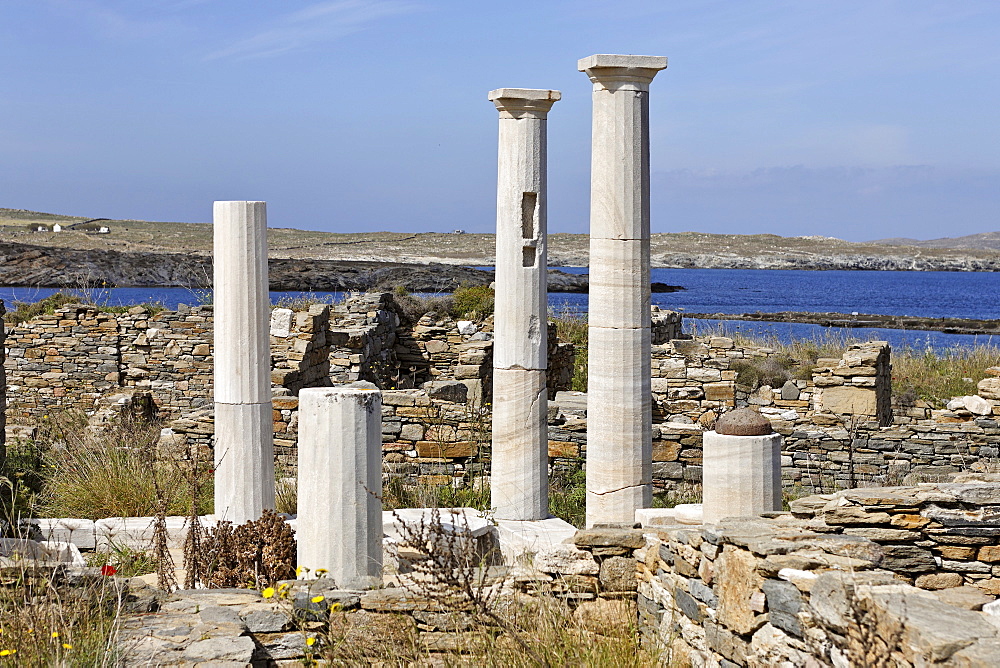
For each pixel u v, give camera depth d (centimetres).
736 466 917
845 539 666
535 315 1133
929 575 714
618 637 743
